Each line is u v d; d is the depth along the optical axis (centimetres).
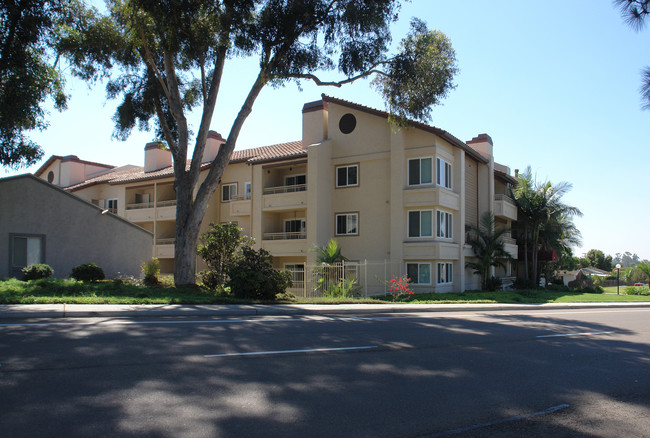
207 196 1988
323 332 1091
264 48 1861
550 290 3369
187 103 2347
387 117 2673
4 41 1608
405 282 2342
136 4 1684
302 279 2708
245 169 3384
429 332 1161
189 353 793
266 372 694
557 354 929
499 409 576
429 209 2605
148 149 3931
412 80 2098
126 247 2569
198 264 3388
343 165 2888
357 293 2358
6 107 1705
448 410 562
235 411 526
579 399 631
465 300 2178
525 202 3481
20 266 2186
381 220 2736
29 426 461
